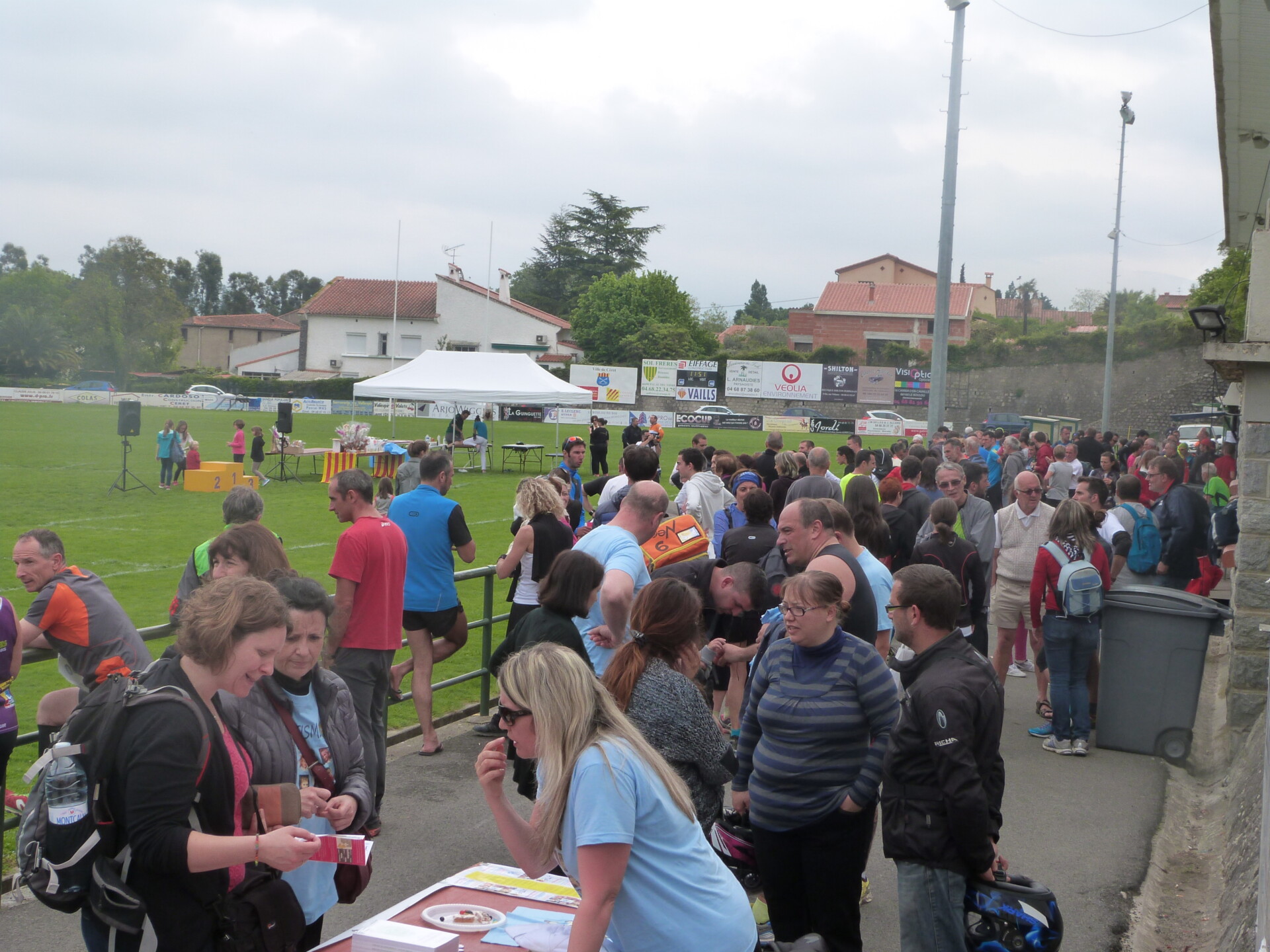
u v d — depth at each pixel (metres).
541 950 2.78
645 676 3.61
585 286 92.75
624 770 2.51
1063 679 7.37
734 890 2.70
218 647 2.73
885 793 3.64
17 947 4.21
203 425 45.31
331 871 3.33
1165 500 10.00
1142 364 60.72
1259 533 7.23
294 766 3.23
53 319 89.25
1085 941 4.70
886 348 66.56
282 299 159.50
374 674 5.55
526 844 2.72
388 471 27.41
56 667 9.49
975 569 7.26
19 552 4.74
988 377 63.62
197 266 153.00
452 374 29.41
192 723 2.66
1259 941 2.80
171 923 2.68
